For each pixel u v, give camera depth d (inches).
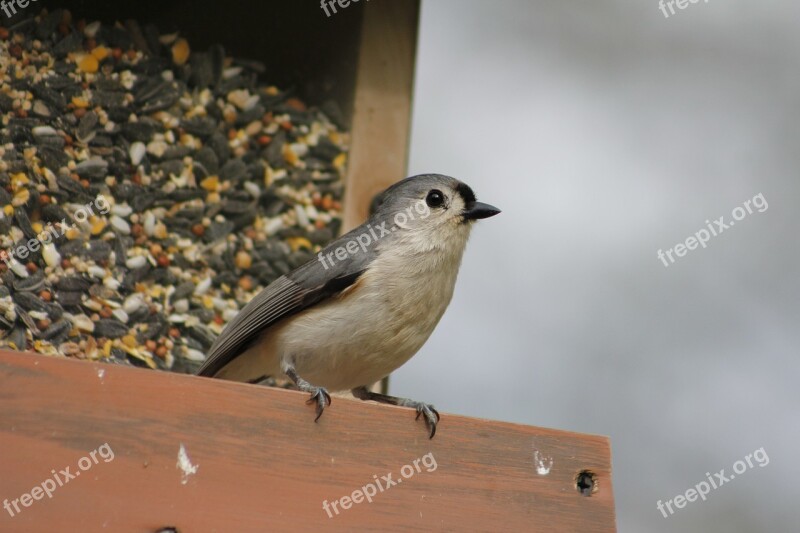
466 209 402.0
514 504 319.6
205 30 468.8
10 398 282.7
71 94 438.3
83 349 418.9
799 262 651.5
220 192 460.4
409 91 488.4
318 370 392.2
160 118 454.6
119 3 454.3
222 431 298.5
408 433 317.1
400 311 385.4
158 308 436.8
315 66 483.8
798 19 708.7
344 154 480.1
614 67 695.1
